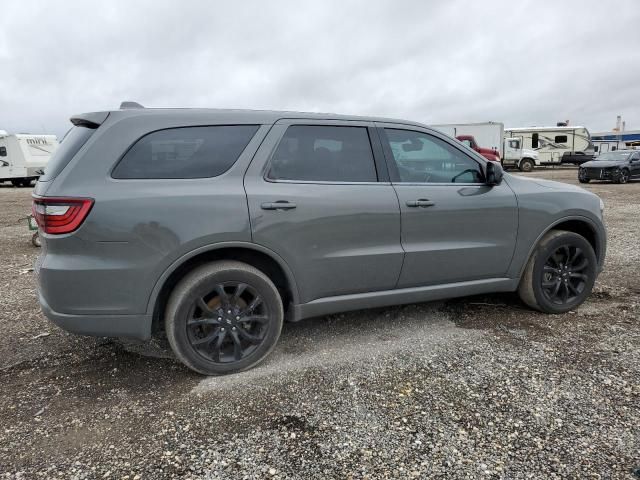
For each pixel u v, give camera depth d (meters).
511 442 2.38
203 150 3.02
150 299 2.85
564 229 4.39
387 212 3.40
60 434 2.51
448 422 2.55
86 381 3.08
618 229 8.78
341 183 3.33
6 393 2.94
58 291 2.74
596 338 3.62
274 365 3.26
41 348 3.59
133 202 2.77
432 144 3.75
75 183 2.73
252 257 3.21
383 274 3.47
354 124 3.49
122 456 2.32
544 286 4.09
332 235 3.26
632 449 2.31
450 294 3.80
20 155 25.39
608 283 5.09
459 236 3.70
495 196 3.81
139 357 3.42
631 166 20.81
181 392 2.92
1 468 2.24
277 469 2.21
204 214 2.89
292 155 3.24
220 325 3.06
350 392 2.88
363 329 3.87
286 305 3.45
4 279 5.71
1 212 13.52
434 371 3.12
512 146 31.03
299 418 2.62
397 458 2.27
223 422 2.59
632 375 3.03
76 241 2.71
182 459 2.29
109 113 2.92
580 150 31.44
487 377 3.03
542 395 2.81
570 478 2.12
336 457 2.29
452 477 2.14
